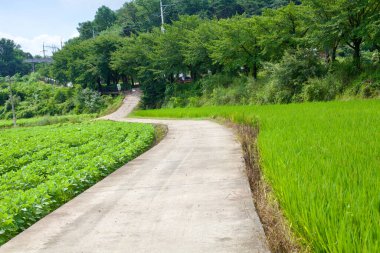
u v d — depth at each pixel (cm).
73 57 9550
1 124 6625
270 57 4259
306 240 338
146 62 6775
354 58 3119
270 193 534
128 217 529
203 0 10206
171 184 721
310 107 1875
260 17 4116
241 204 549
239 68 5391
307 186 396
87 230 487
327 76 3111
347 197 344
